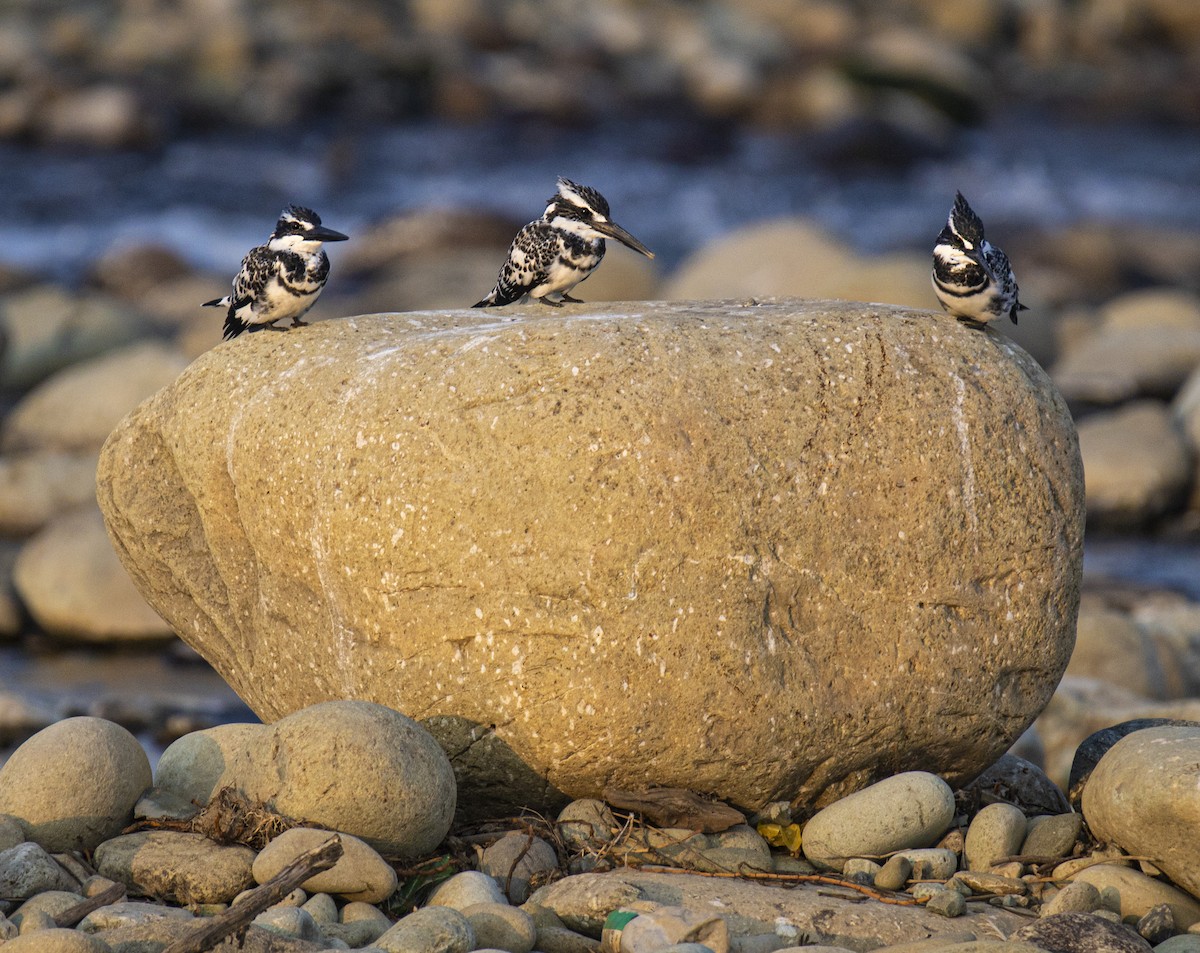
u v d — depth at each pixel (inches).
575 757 403.9
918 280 1266.0
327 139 2214.6
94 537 811.4
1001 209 2053.4
